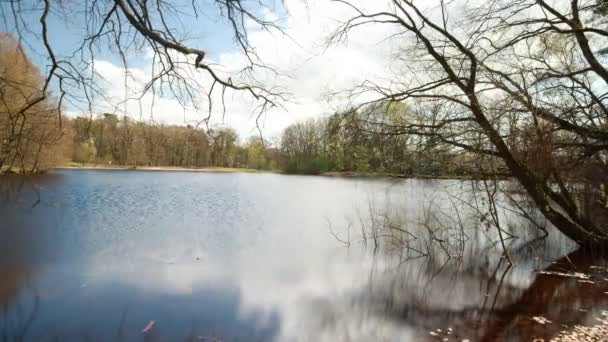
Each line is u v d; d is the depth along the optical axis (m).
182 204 25.03
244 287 9.19
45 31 4.07
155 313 7.53
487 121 10.09
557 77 9.24
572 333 6.43
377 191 33.62
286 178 58.62
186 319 7.30
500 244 13.94
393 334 6.72
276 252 12.83
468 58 9.98
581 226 11.22
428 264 11.51
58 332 6.68
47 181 36.22
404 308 7.96
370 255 12.55
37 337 6.50
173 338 6.54
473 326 6.95
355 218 19.80
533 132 10.08
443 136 10.77
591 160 11.27
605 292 8.57
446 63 10.23
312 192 35.31
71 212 19.83
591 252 11.53
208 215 20.75
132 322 7.11
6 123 5.40
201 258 11.84
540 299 8.23
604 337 6.21
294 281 9.73
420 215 17.41
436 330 6.84
